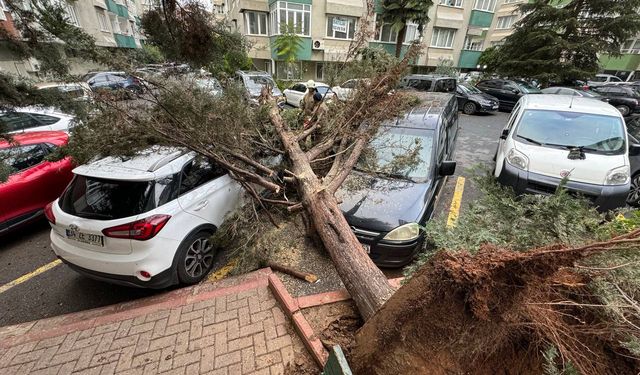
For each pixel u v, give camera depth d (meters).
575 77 15.42
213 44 3.72
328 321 2.49
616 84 16.45
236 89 3.73
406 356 1.50
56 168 4.49
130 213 2.83
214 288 3.11
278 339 2.47
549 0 16.72
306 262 3.46
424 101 5.32
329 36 18.98
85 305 3.16
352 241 2.65
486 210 2.42
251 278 3.24
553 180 4.26
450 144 5.19
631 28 14.67
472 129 10.59
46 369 2.30
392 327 1.52
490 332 1.42
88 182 3.04
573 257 1.30
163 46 3.60
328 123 4.39
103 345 2.48
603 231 1.96
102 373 2.26
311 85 5.91
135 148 3.13
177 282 3.15
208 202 3.42
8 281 3.50
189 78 3.44
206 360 2.32
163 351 2.41
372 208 3.45
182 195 3.18
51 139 4.63
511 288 1.34
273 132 4.37
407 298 1.46
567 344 1.46
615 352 1.49
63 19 2.89
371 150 4.19
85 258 2.92
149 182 2.93
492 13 22.94
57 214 3.01
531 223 2.12
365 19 4.27
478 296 1.27
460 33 23.09
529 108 5.26
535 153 4.54
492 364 1.50
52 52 2.86
